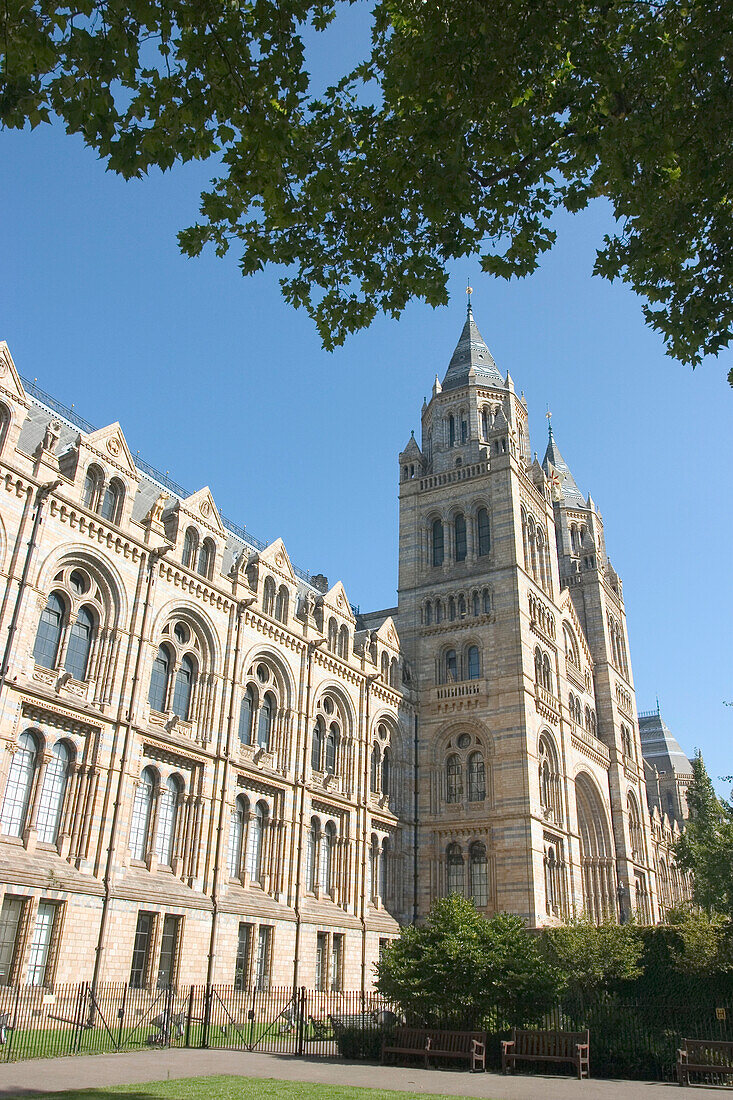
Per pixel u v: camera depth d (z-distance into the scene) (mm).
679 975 39031
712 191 17844
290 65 15680
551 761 67312
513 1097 23609
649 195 18125
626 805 83438
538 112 17781
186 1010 39188
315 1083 24031
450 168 16672
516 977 34375
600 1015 35906
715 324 19406
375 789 60125
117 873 37594
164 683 43875
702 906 57812
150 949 38594
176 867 41719
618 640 96062
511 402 78188
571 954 40281
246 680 49250
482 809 60875
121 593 41125
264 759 49031
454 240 18500
